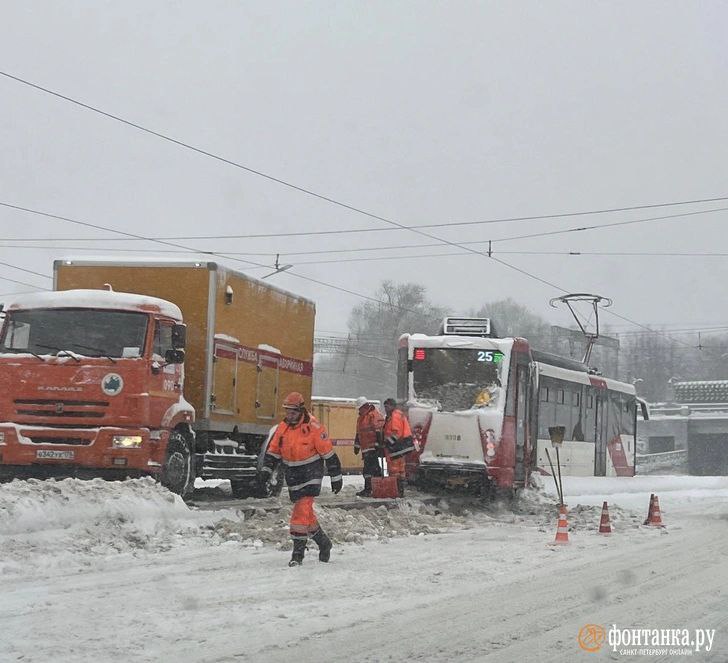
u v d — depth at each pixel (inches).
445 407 784.9
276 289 721.0
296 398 428.1
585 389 1099.3
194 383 617.0
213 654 261.9
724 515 818.8
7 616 302.7
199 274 625.3
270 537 492.1
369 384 2901.1
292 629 294.2
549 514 762.8
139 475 547.5
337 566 424.2
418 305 2664.9
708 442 2699.3
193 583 368.8
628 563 473.1
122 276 633.6
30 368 544.7
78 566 399.5
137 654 260.2
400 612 326.3
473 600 354.6
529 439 839.1
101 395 540.1
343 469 1374.3
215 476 647.8
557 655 276.4
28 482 469.1
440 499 763.4
